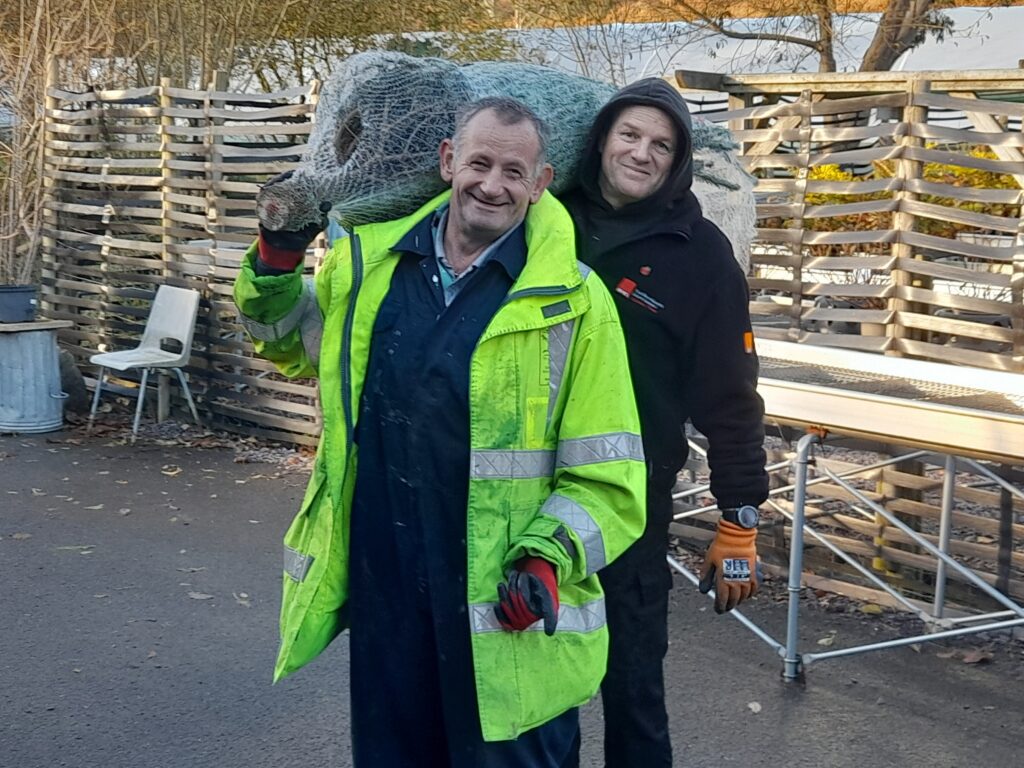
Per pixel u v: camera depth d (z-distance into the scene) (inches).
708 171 136.3
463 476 88.0
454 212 89.4
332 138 95.1
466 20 468.8
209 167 297.3
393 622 91.0
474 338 87.4
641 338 102.6
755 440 105.3
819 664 167.5
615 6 463.2
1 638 174.1
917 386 156.9
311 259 269.7
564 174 104.7
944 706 154.9
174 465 277.4
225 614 185.2
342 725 148.6
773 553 200.1
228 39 426.3
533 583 83.5
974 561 189.9
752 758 141.3
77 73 353.1
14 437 301.3
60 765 137.3
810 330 208.7
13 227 345.7
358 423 91.4
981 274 177.5
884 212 187.2
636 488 89.0
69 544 218.7
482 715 86.3
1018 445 135.0
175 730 146.4
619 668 107.8
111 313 331.9
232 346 302.4
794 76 193.3
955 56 446.3
